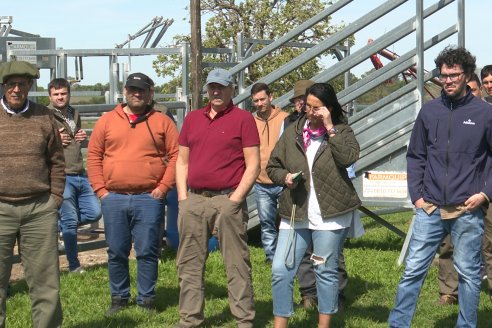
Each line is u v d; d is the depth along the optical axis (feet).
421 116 18.25
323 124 18.43
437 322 20.99
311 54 28.17
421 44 27.78
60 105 26.45
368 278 25.64
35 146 17.83
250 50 42.96
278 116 27.76
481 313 21.56
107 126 21.48
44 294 18.35
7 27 40.86
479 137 17.54
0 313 18.34
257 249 30.96
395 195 28.76
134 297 23.26
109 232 21.48
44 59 36.27
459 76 17.44
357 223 18.90
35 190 17.84
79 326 20.75
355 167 29.07
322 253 18.40
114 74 34.17
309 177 18.35
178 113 33.04
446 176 17.76
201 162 19.57
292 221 18.48
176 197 29.40
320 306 18.71
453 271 22.50
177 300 23.29
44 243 18.13
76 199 26.96
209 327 20.54
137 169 21.20
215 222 19.57
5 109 17.80
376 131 29.40
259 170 19.69
